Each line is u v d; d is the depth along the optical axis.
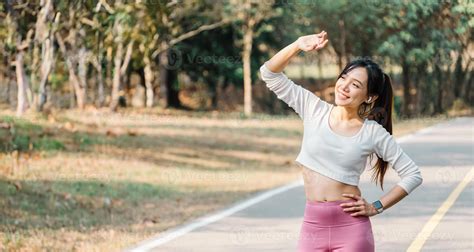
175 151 16.08
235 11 26.02
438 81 16.48
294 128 22.48
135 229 8.70
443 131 16.14
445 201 9.97
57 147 13.66
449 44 14.76
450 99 16.28
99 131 16.73
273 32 29.55
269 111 32.41
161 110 25.47
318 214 4.59
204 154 16.33
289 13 27.58
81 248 7.61
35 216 9.03
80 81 21.27
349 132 4.55
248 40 27.08
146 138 17.12
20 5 15.25
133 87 31.91
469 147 14.09
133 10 17.30
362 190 10.88
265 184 12.66
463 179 11.41
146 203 10.52
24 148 13.06
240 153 17.12
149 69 25.91
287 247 7.66
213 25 25.81
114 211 9.84
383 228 8.53
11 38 15.60
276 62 4.60
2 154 12.27
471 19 13.19
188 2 23.50
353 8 21.53
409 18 15.15
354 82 4.49
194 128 20.39
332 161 4.56
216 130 20.50
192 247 7.66
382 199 4.52
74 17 16.19
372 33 20.59
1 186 10.16
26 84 16.64
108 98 26.22
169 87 30.27
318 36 4.50
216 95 32.44
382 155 4.59
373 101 4.58
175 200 10.81
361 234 4.53
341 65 24.67
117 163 13.45
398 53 17.42
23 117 15.99
